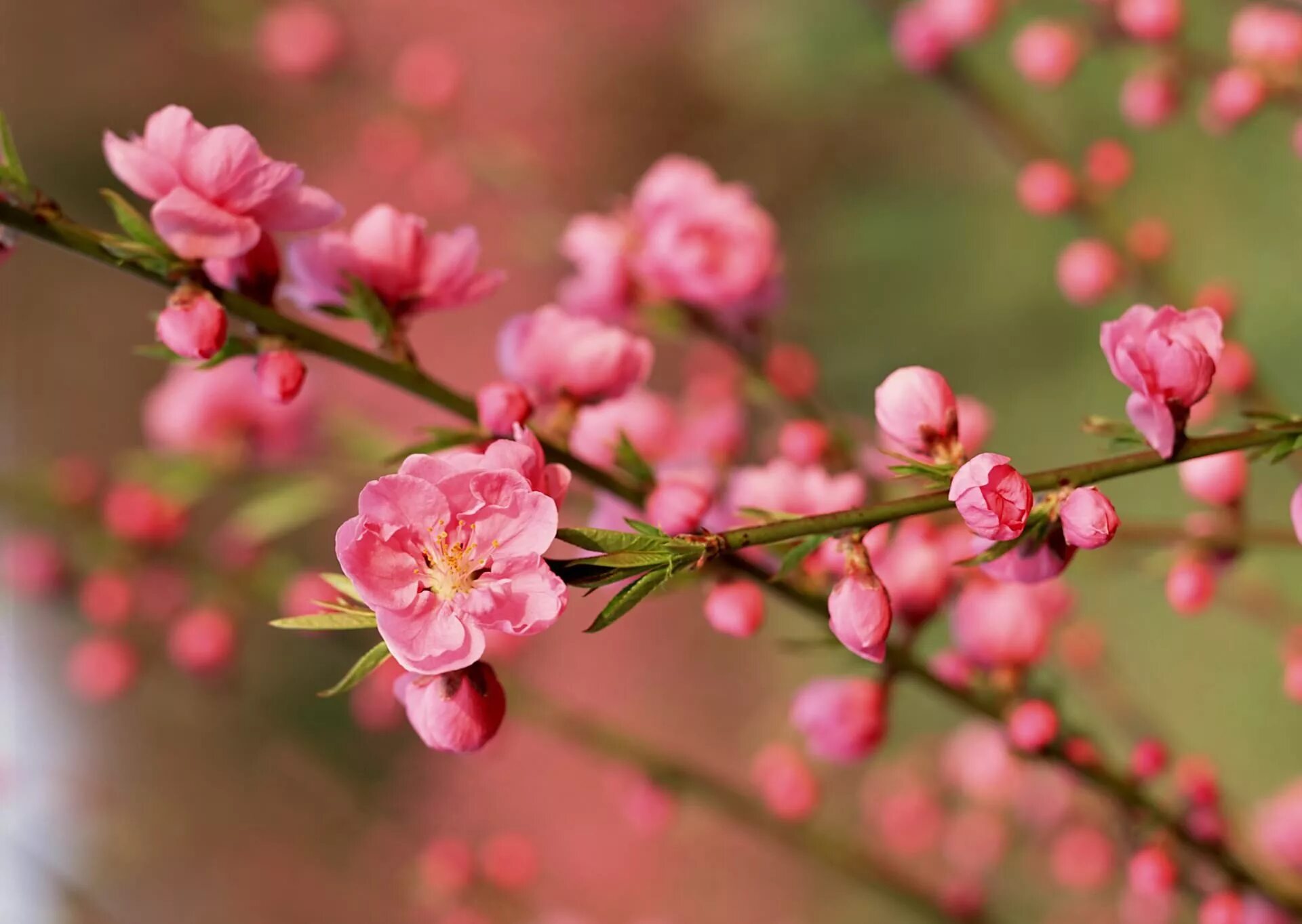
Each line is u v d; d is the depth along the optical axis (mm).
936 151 2098
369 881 1915
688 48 2420
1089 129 1776
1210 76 1019
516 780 2264
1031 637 903
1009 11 1108
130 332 2861
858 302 2111
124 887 1999
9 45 2818
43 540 1213
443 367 2504
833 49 2129
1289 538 898
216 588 1113
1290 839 1007
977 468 809
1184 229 1683
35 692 2385
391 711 1182
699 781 1045
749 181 2326
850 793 1750
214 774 2146
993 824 1334
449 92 1353
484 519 804
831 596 828
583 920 1279
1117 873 1207
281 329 857
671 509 852
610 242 978
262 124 2627
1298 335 1557
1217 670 1626
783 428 976
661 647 2369
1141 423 821
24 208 838
